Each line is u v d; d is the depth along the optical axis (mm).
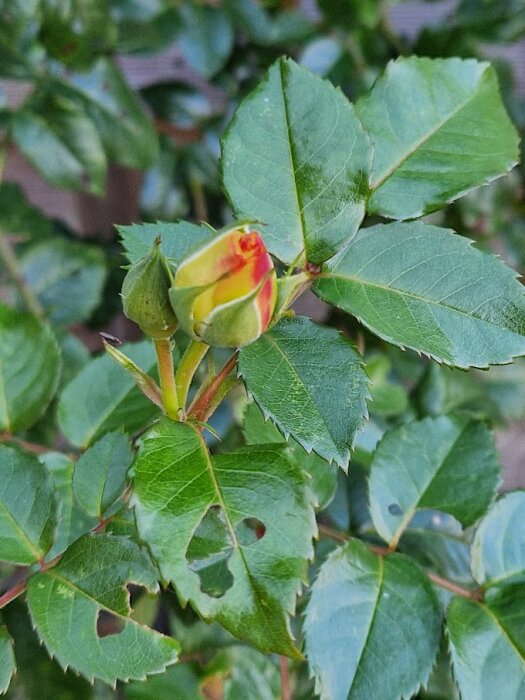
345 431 344
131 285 342
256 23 655
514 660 390
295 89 372
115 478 404
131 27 602
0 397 451
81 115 589
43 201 934
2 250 621
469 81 390
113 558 376
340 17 650
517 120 713
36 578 377
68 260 639
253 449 361
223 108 704
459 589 407
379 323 360
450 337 358
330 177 369
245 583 348
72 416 450
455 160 384
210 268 334
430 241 367
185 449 358
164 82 699
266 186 370
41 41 569
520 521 414
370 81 661
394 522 421
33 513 390
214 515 356
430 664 388
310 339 355
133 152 619
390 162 384
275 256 368
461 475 427
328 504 443
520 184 750
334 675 384
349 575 397
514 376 788
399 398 568
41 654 476
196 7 627
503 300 359
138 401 453
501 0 652
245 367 350
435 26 665
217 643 464
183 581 344
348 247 370
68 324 629
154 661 366
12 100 738
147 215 701
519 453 984
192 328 338
